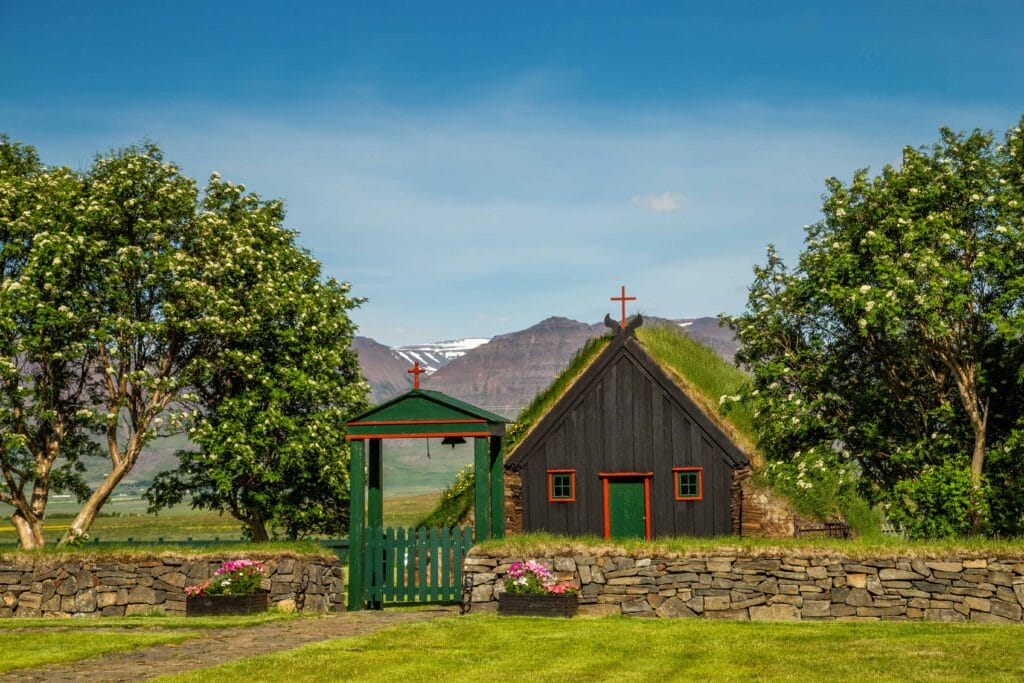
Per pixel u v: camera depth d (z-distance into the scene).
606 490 32.81
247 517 40.94
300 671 14.26
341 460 38.72
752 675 14.00
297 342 39.50
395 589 23.28
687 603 19.94
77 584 22.05
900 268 26.45
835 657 15.17
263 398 38.59
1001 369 27.28
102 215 34.72
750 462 32.47
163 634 17.73
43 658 15.17
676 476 32.41
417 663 14.83
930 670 14.05
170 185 37.19
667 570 20.16
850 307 27.56
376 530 23.50
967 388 26.91
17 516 35.44
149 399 36.91
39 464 34.97
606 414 33.16
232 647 16.34
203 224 37.75
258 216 40.94
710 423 32.25
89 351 34.97
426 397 23.45
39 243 32.47
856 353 30.70
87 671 14.24
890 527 32.81
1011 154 28.39
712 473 32.12
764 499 31.83
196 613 21.09
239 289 38.25
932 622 18.91
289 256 41.47
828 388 30.45
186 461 39.34
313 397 38.72
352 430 23.70
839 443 29.80
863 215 29.23
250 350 38.91
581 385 33.34
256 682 13.59
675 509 32.28
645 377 33.00
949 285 25.77
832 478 31.38
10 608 21.91
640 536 32.41
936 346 27.12
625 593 20.17
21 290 32.31
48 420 35.16
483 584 20.77
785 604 19.62
